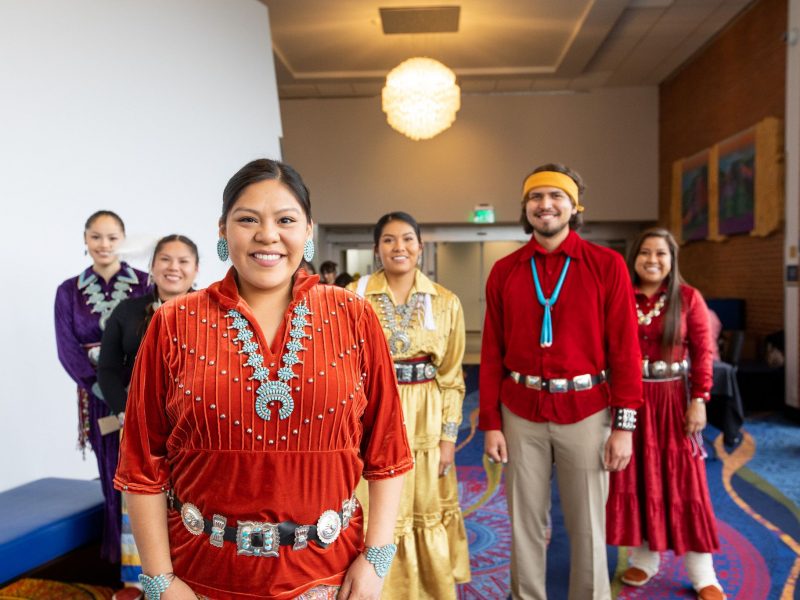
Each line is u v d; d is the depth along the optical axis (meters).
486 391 2.37
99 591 2.74
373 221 10.77
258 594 1.14
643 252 2.83
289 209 1.17
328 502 1.19
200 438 1.14
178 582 1.17
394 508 1.30
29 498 2.72
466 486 4.44
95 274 3.01
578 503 2.22
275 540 1.15
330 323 1.21
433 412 2.49
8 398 3.20
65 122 3.64
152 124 4.25
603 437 2.21
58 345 2.93
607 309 2.21
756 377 6.65
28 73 3.46
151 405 1.19
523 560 2.30
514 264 2.34
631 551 3.01
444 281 11.23
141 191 4.12
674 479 2.75
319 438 1.16
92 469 3.67
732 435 5.18
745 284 7.68
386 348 1.30
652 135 10.45
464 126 10.66
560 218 2.23
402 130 7.94
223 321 1.17
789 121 6.54
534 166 10.60
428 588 2.46
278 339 1.17
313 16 7.40
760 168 7.13
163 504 1.22
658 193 10.45
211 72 4.83
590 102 10.50
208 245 4.69
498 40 8.23
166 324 1.18
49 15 3.61
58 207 3.56
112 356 2.52
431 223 10.81
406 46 8.41
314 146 10.80
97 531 2.61
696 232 8.91
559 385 2.20
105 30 3.96
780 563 3.09
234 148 5.02
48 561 2.40
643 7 7.43
